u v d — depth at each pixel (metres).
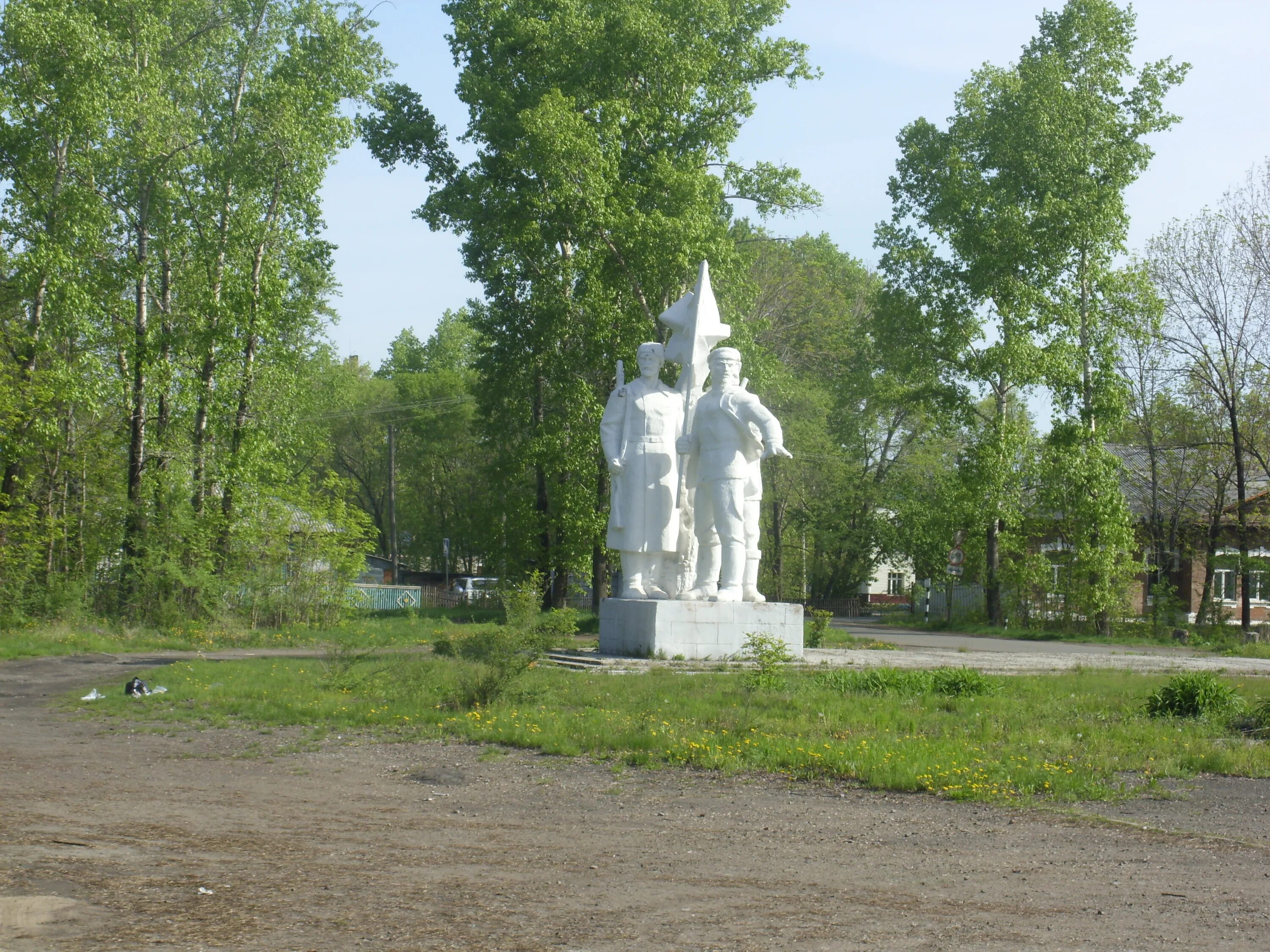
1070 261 37.56
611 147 33.34
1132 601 43.88
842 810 8.81
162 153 29.69
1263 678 19.73
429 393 65.94
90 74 28.27
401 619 36.34
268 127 30.50
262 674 18.11
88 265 29.53
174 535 29.84
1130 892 6.45
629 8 33.56
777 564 56.09
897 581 75.94
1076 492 37.59
